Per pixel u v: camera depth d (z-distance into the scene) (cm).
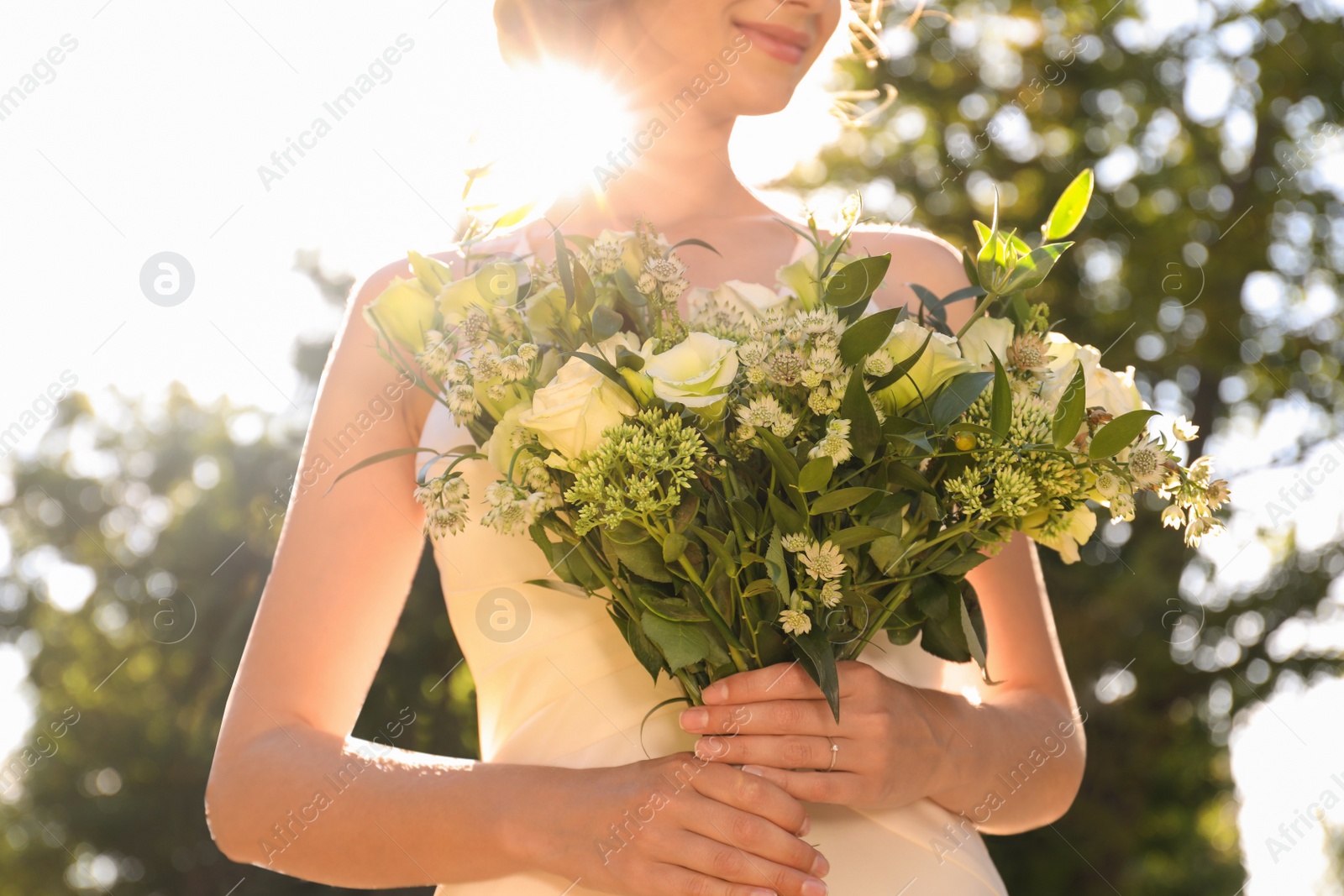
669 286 145
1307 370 1089
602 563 147
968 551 149
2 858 1383
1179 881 978
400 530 178
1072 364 151
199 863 1358
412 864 155
